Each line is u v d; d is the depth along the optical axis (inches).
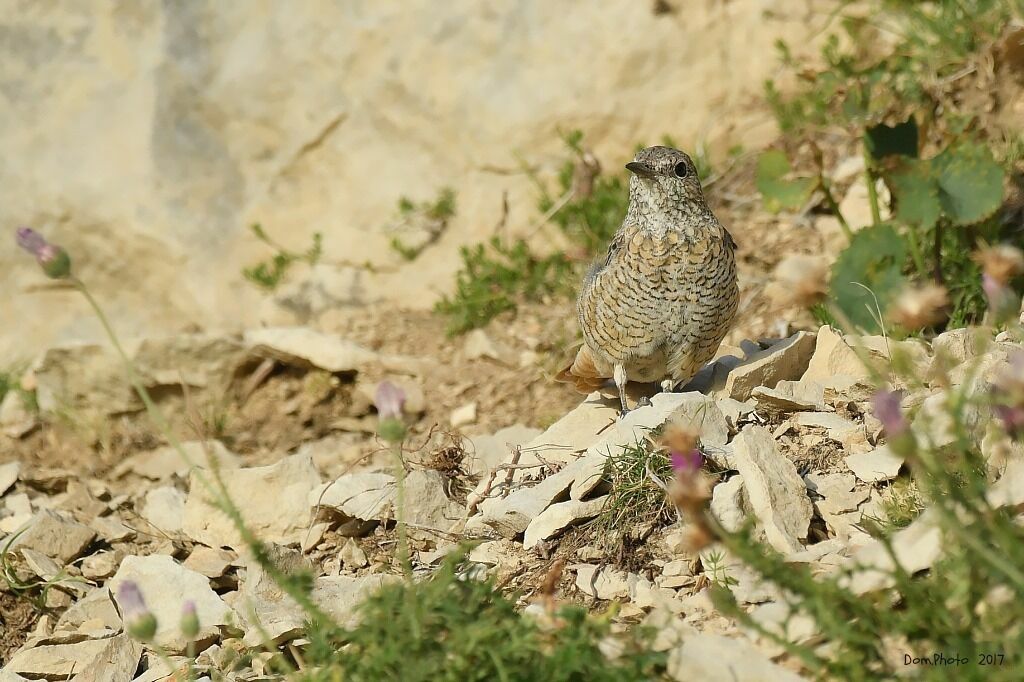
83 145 637.9
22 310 639.8
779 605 280.4
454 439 431.8
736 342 498.6
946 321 459.2
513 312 573.3
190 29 639.8
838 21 613.6
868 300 438.6
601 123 610.5
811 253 539.2
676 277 410.6
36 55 647.1
